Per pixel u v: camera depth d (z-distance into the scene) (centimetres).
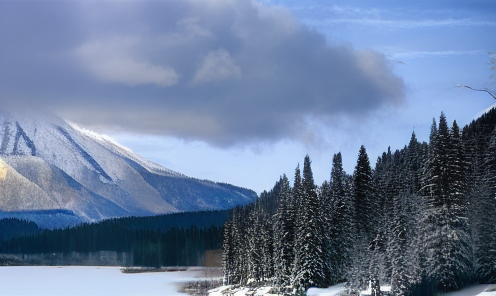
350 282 9994
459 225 9225
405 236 9588
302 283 10612
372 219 10831
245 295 12438
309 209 10775
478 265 9150
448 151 9506
